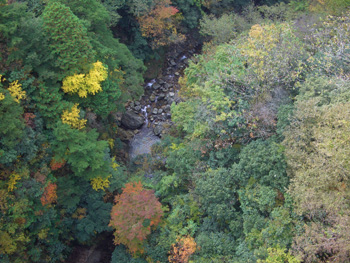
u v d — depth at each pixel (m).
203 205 15.38
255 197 13.67
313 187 11.31
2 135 13.76
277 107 15.34
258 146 14.35
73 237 18.58
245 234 13.35
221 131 15.70
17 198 14.14
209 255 13.82
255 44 17.58
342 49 15.63
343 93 12.93
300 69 15.72
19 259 14.56
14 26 14.65
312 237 10.84
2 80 14.58
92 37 18.97
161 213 14.79
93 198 17.72
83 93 16.44
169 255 14.77
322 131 12.08
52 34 15.27
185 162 17.70
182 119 19.11
